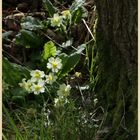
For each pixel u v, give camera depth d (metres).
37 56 5.38
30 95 4.91
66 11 5.66
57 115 4.20
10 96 4.86
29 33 5.42
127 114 4.06
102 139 4.07
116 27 4.16
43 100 4.48
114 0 4.16
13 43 5.52
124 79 4.14
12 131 4.22
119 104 4.13
